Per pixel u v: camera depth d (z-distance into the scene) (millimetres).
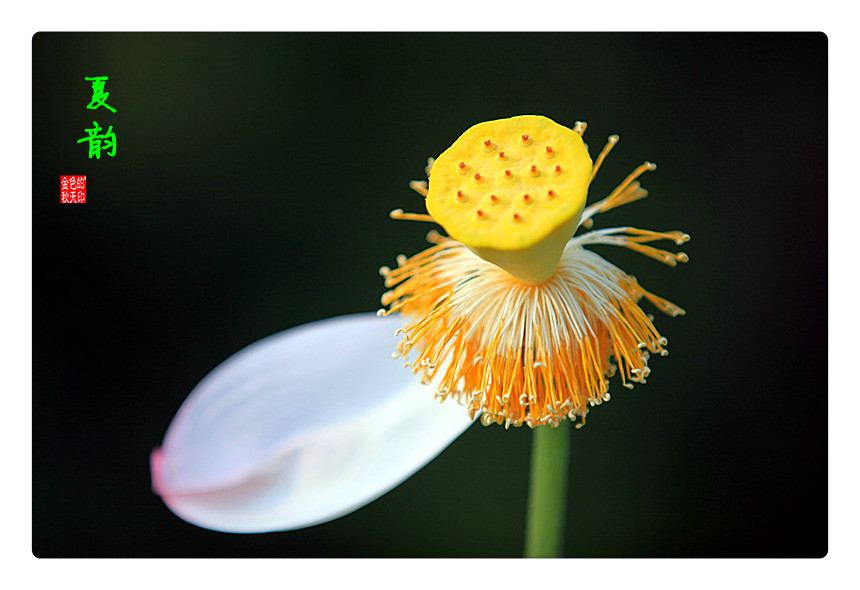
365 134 703
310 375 635
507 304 582
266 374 635
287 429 627
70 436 698
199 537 693
